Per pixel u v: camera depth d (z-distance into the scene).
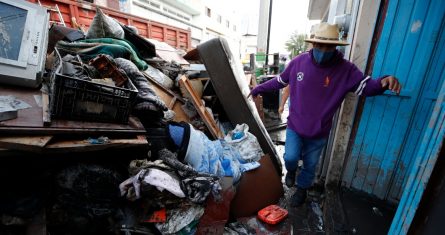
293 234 2.02
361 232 1.96
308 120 2.03
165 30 6.12
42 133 1.22
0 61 1.46
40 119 1.30
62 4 3.74
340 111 2.37
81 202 1.36
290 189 2.70
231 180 1.96
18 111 1.32
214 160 2.01
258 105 4.89
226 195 1.86
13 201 1.18
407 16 1.82
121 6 8.06
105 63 1.79
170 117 2.48
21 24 1.59
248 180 2.20
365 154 2.30
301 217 2.22
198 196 1.64
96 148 1.35
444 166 0.89
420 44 1.80
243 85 2.87
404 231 1.06
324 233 2.03
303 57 2.05
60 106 1.35
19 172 1.30
